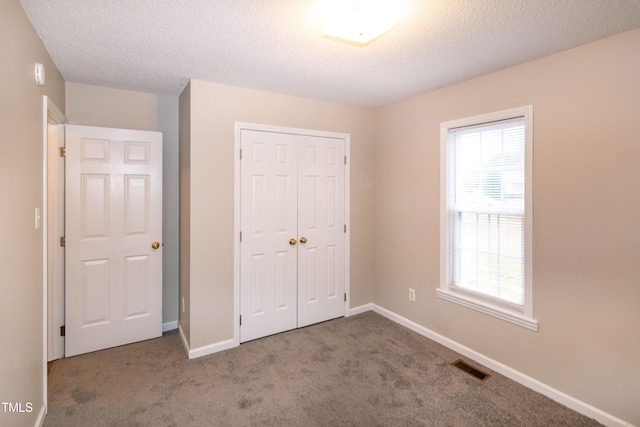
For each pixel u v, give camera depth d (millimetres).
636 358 1838
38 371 1894
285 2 1576
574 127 2051
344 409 2080
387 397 2197
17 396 1587
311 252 3344
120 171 2863
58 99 2482
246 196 2949
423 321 3131
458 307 2791
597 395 1981
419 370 2523
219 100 2777
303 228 3279
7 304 1468
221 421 1971
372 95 3119
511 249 2457
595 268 1981
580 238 2039
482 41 1977
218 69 2453
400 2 1558
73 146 2691
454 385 2330
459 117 2744
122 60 2283
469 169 2738
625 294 1871
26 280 1704
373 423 1956
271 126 3029
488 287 2619
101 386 2309
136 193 2936
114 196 2852
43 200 1970
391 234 3463
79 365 2588
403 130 3287
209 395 2215
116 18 1728
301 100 3188
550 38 1931
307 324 3342
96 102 2855
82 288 2754
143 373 2480
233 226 2885
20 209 1621
